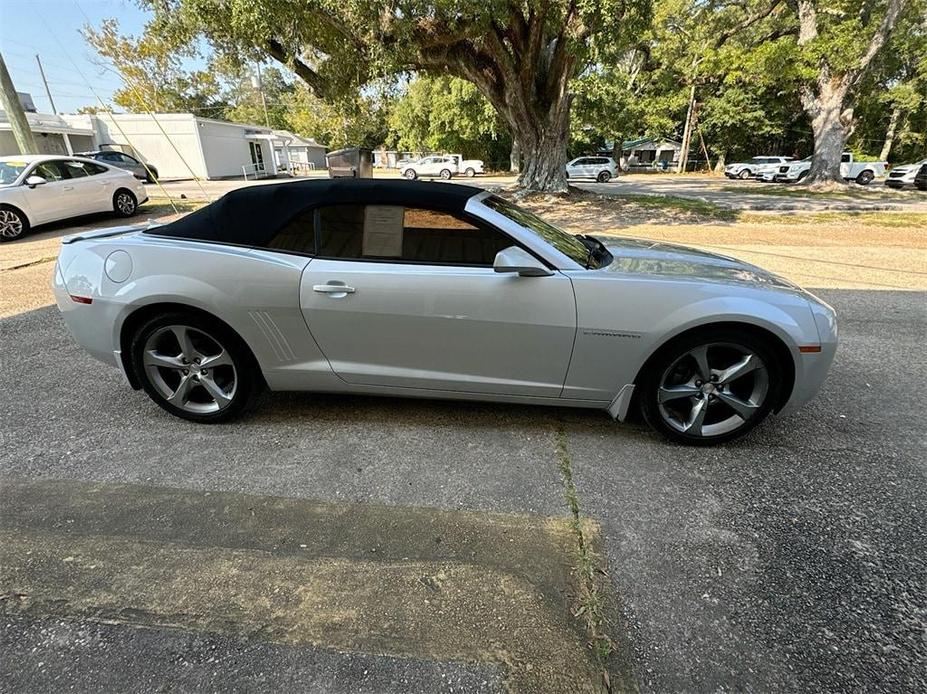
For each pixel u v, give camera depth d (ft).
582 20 28.96
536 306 8.30
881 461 8.61
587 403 8.96
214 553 6.49
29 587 5.96
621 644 5.29
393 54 29.07
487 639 5.33
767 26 72.84
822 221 38.09
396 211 8.79
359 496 7.63
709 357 8.70
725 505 7.49
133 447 8.91
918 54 71.61
